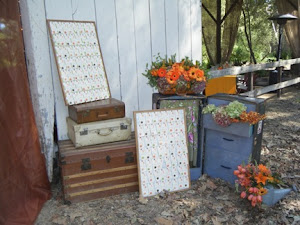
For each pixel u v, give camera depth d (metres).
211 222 2.49
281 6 9.23
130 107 3.67
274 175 2.91
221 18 9.41
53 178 3.27
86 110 2.83
